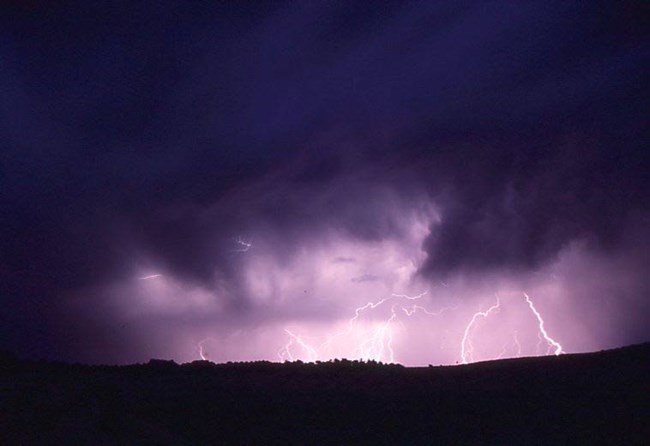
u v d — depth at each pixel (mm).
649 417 14172
